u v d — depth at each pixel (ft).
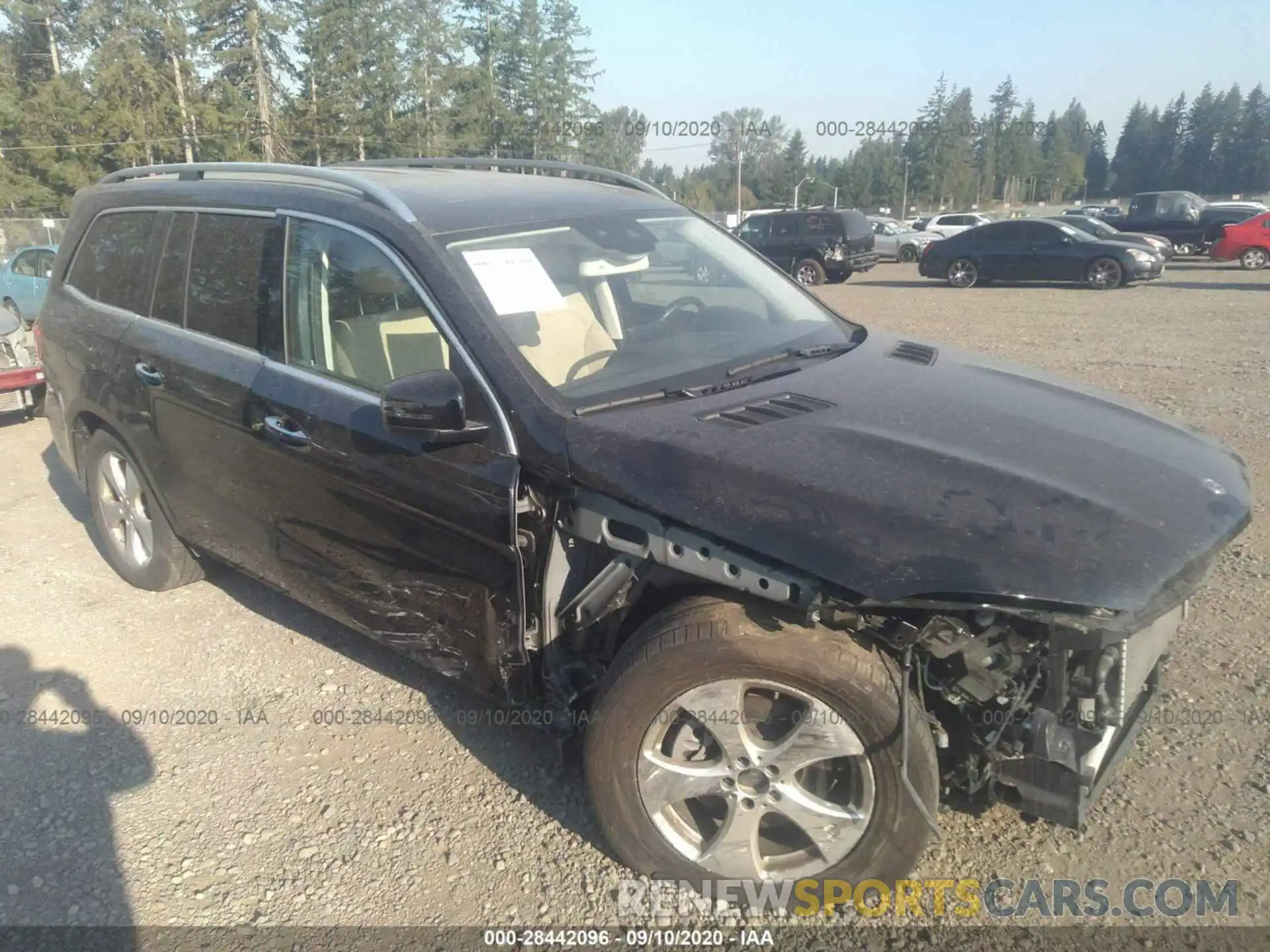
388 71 158.71
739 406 9.59
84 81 163.32
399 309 10.35
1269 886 8.83
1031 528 7.63
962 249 71.92
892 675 7.89
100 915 9.02
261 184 12.62
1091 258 66.80
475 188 12.15
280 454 11.36
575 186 13.33
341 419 10.52
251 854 9.77
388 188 11.46
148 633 14.34
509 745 11.37
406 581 10.45
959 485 8.07
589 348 10.37
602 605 9.22
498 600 9.54
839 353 11.70
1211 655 12.67
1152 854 9.25
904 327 47.16
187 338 12.98
